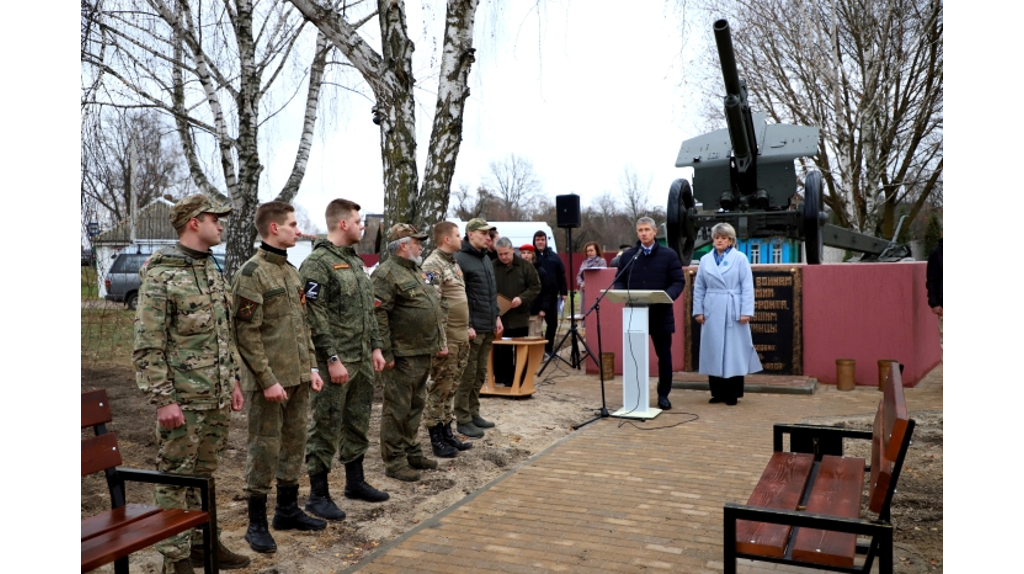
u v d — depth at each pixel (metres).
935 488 4.98
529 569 3.73
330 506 4.50
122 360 10.52
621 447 6.19
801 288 9.55
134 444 6.15
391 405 5.27
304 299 4.21
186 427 3.42
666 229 11.02
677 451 6.04
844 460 3.93
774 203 11.31
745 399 8.51
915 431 6.56
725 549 2.85
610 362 10.08
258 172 9.48
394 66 8.00
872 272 9.25
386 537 4.24
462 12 7.96
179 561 3.37
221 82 9.33
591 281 10.65
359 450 4.82
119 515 3.01
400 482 5.25
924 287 9.80
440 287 5.91
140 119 8.87
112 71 7.29
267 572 3.71
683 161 11.66
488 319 6.71
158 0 8.58
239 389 3.69
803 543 2.87
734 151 10.95
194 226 3.50
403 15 8.04
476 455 5.95
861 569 2.74
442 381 5.91
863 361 9.32
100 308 8.94
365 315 4.71
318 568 3.79
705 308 8.11
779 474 3.70
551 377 10.34
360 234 4.74
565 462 5.72
